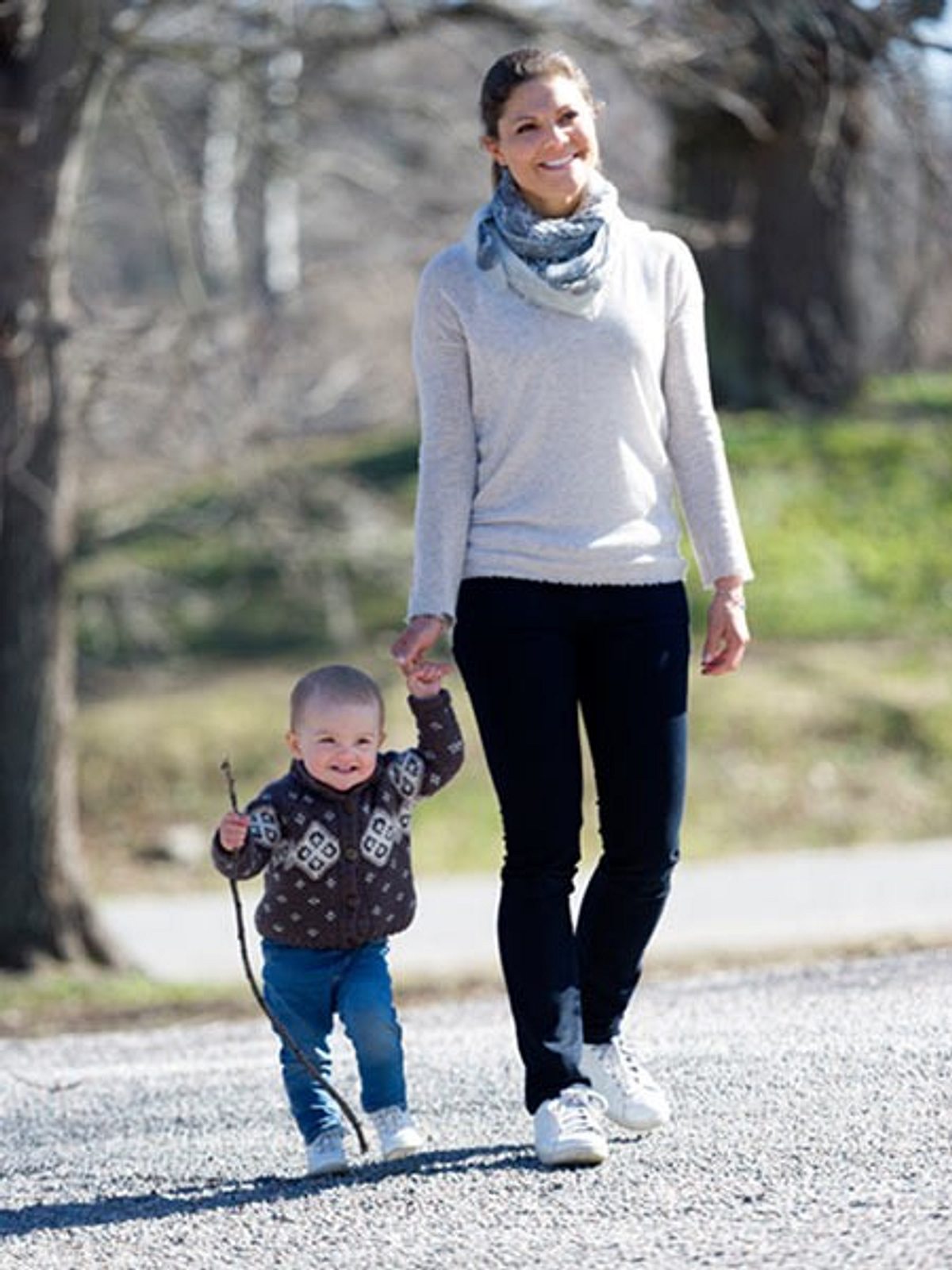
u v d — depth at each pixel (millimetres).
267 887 20281
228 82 53219
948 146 51375
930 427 91000
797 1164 19547
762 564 83125
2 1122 26281
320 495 67375
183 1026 39156
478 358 20016
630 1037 28203
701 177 80375
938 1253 16500
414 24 50688
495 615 20062
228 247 94062
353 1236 18422
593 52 50031
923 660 78062
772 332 89625
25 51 48875
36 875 51094
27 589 51094
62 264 49875
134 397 58219
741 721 73812
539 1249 17578
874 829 69812
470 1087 25156
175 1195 20797
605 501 20078
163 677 78875
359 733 19828
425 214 61500
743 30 48344
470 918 59594
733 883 63000
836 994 31156
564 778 19984
